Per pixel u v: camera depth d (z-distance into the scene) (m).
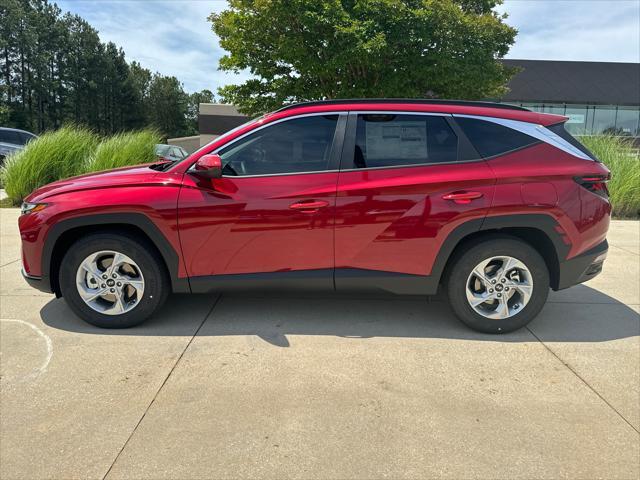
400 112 3.66
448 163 3.57
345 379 3.00
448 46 13.20
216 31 14.93
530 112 3.79
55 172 10.63
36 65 60.38
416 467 2.22
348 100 3.76
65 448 2.33
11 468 2.19
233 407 2.68
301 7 12.47
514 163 3.56
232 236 3.56
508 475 2.17
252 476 2.15
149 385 2.91
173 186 3.57
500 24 13.71
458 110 3.69
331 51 12.96
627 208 9.95
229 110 34.62
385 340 3.59
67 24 66.31
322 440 2.40
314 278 3.62
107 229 3.67
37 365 3.14
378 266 3.61
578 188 3.56
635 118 30.64
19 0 61.47
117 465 2.21
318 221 3.54
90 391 2.84
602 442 2.42
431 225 3.52
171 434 2.44
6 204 10.34
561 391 2.89
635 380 3.04
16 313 4.06
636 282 5.18
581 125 30.75
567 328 3.88
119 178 3.71
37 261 3.65
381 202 3.52
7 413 2.61
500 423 2.56
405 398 2.79
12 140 16.06
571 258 3.62
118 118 70.44
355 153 3.60
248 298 4.49
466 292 3.65
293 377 3.02
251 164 3.61
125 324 3.72
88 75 65.81
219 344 3.49
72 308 3.70
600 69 32.78
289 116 3.66
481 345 3.53
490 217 3.51
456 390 2.89
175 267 3.62
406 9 12.55
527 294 3.63
